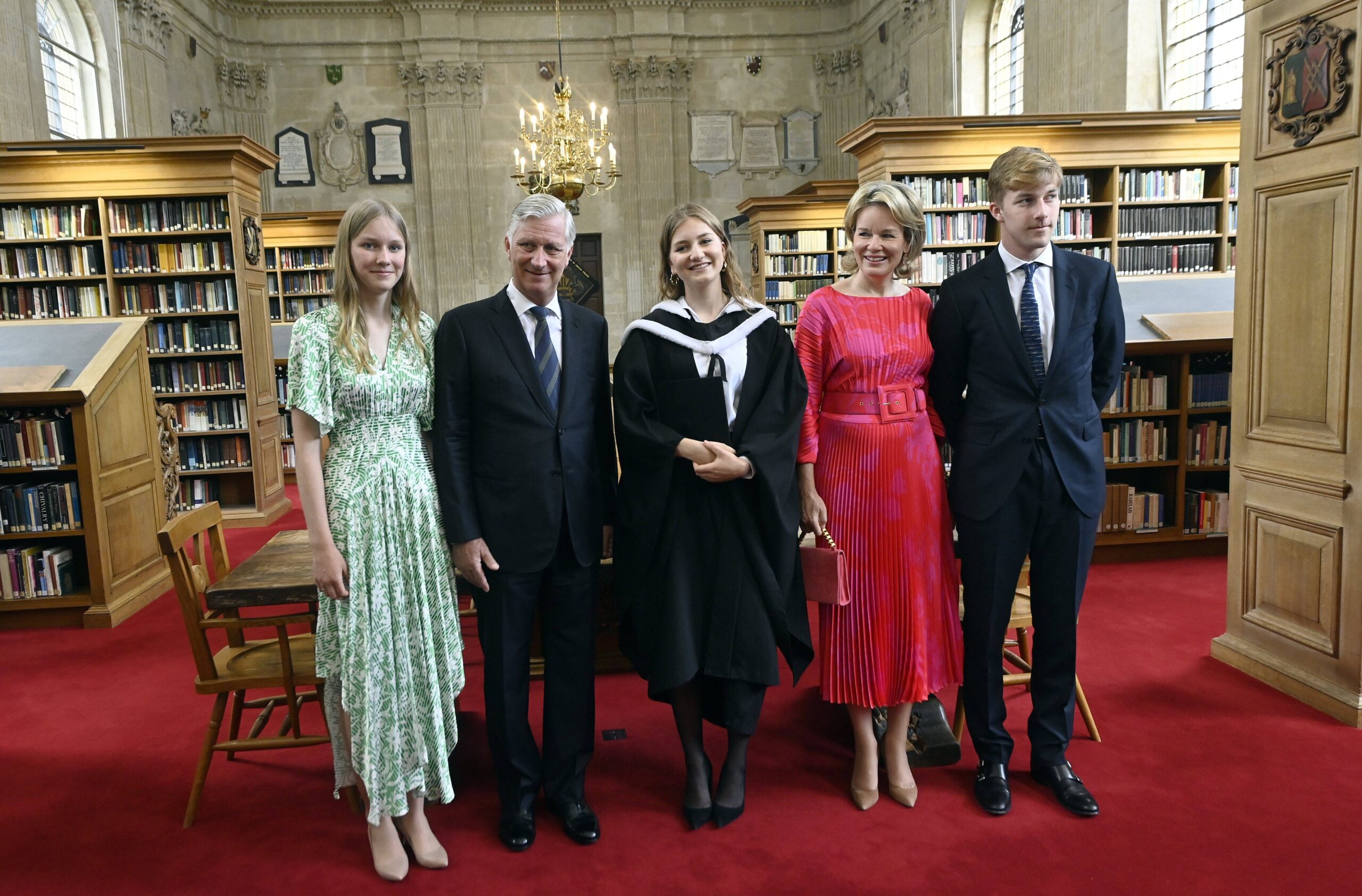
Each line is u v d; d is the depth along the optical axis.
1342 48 2.83
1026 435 2.35
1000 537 2.38
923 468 2.44
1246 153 3.30
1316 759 2.68
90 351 4.75
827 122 17.11
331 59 16.09
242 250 7.24
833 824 2.38
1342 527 2.94
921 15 14.08
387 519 2.14
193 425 7.43
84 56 11.74
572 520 2.26
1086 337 2.38
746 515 2.32
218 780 2.77
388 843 2.21
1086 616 4.20
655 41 16.47
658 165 16.66
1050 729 2.50
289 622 2.49
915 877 2.14
